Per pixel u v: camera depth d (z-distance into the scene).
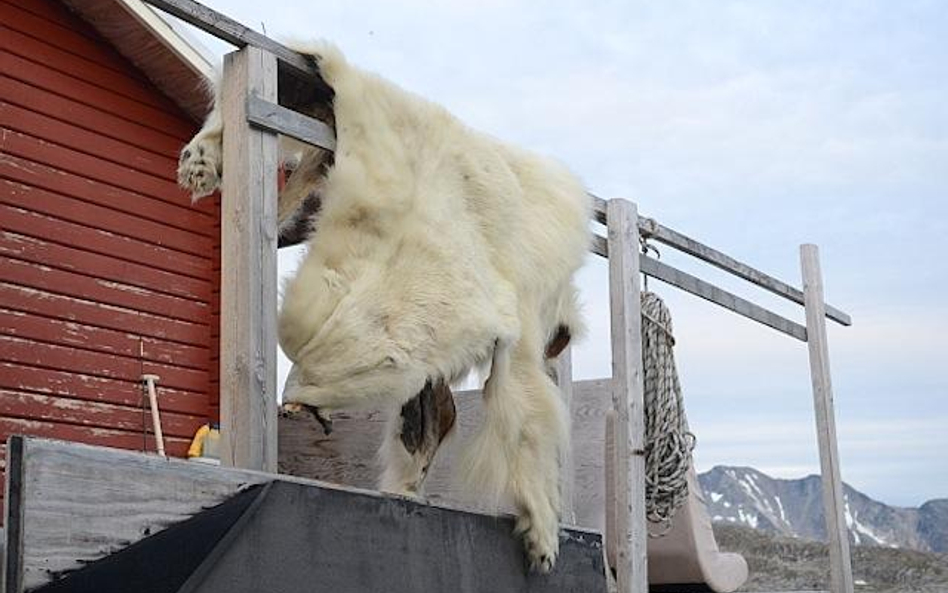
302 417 5.60
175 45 7.91
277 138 3.82
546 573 4.22
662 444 5.53
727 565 6.43
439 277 3.96
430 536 3.71
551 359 4.82
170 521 2.89
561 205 4.59
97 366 7.89
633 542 5.04
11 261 7.50
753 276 6.58
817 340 7.18
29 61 7.80
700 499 6.40
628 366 5.18
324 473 5.48
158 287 8.37
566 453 4.46
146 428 8.12
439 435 4.43
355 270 3.83
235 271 3.63
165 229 8.48
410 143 4.07
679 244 5.79
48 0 7.95
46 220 7.74
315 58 3.91
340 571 3.34
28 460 2.60
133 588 2.76
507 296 4.18
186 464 2.96
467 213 4.19
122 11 7.82
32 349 7.53
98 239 8.04
